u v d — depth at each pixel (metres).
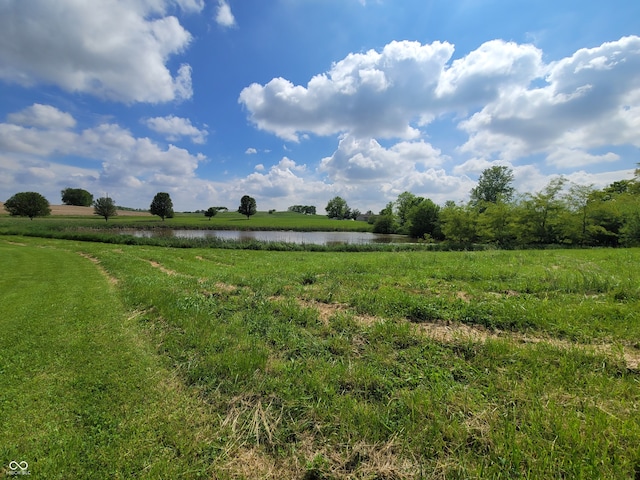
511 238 24.95
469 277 7.20
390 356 3.32
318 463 1.92
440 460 1.90
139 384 2.91
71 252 15.79
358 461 1.94
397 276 7.56
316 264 10.85
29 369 3.20
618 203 21.17
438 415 2.24
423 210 42.38
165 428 2.28
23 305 5.66
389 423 2.22
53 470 1.91
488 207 25.84
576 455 1.82
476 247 22.91
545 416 2.15
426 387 2.71
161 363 3.35
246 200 91.06
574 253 12.62
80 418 2.41
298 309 4.95
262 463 1.98
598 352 3.11
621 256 10.23
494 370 2.94
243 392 2.72
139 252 16.36
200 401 2.65
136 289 6.58
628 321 3.88
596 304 4.59
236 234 47.56
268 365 3.19
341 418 2.28
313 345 3.66
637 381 2.62
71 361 3.39
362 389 2.72
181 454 2.04
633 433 1.96
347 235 49.81
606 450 1.82
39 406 2.56
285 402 2.51
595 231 20.45
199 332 4.12
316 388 2.67
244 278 7.64
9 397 2.69
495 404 2.39
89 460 1.99
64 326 4.53
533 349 3.23
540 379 2.68
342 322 4.29
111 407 2.55
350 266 9.45
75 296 6.37
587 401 2.34
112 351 3.66
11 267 10.71
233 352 3.46
